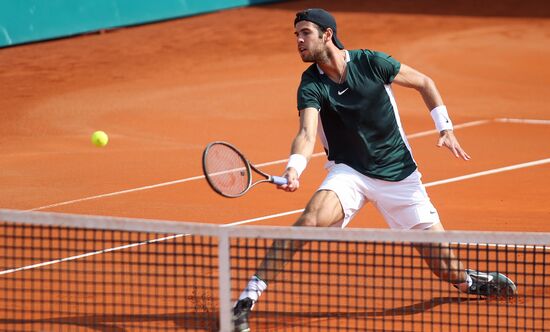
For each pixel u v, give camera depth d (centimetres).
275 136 4722
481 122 5056
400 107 5469
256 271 1848
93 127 5012
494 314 1966
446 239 1650
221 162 1781
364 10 9050
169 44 7731
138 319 1925
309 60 1905
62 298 2055
